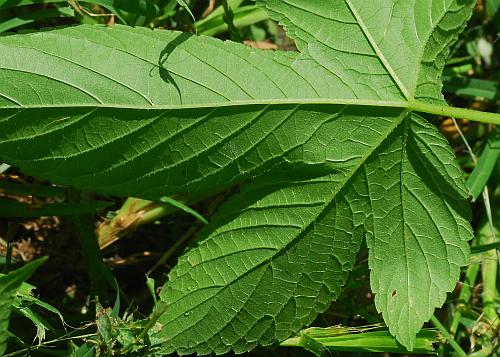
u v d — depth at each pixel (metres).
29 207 0.51
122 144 0.47
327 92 0.48
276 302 0.50
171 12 0.53
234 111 0.48
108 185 0.48
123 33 0.47
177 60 0.47
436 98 0.49
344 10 0.49
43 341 0.50
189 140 0.47
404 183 0.49
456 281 0.50
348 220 0.49
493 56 0.56
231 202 0.49
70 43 0.46
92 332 0.51
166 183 0.48
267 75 0.48
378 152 0.49
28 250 0.53
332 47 0.49
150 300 0.54
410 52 0.49
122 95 0.47
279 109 0.48
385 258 0.50
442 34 0.49
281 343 0.51
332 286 0.50
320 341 0.51
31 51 0.46
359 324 0.53
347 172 0.49
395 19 0.49
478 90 0.55
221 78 0.47
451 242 0.50
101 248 0.52
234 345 0.50
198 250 0.49
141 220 0.52
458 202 0.50
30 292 0.49
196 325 0.49
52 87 0.46
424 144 0.49
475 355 0.53
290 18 0.49
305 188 0.49
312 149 0.48
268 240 0.49
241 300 0.49
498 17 0.56
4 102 0.46
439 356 0.53
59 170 0.47
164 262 0.53
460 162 0.56
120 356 0.49
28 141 0.46
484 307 0.54
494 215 0.55
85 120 0.46
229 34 0.54
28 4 0.52
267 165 0.48
